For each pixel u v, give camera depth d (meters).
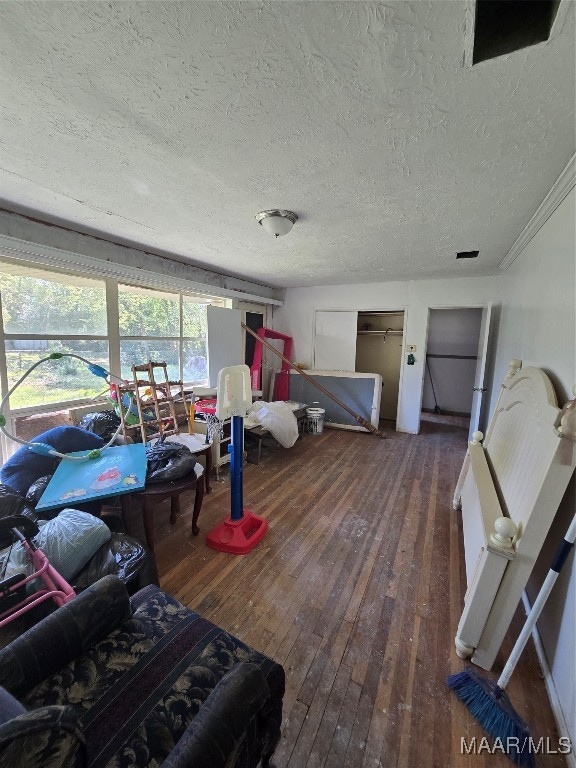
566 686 1.08
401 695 1.20
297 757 1.01
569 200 1.54
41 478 1.92
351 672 1.28
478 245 2.75
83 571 1.38
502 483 1.70
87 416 2.65
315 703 1.17
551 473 1.15
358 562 1.92
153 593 1.20
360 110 1.13
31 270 2.41
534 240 2.22
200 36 0.85
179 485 1.89
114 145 1.37
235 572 1.82
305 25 0.81
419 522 2.36
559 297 1.60
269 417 3.51
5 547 1.37
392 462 3.55
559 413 1.16
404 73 0.95
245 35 0.84
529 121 1.17
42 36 0.84
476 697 1.14
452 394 6.06
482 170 1.52
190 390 3.70
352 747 1.04
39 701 0.80
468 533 1.85
